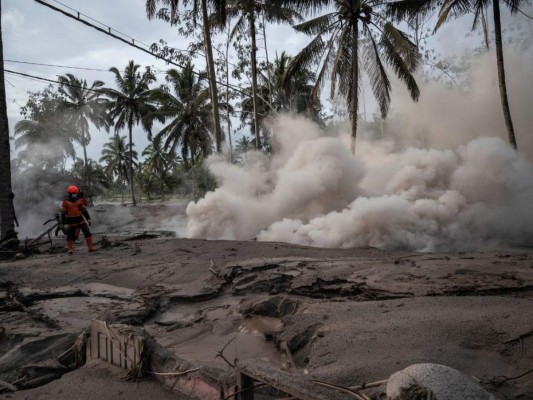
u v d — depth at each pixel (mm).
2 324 5539
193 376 3299
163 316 6172
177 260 9203
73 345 4492
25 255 11094
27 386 3830
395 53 18062
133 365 3697
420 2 17688
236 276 7609
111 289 7324
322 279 6855
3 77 11961
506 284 5887
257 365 2781
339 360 3775
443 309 4809
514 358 3564
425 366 2232
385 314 4816
